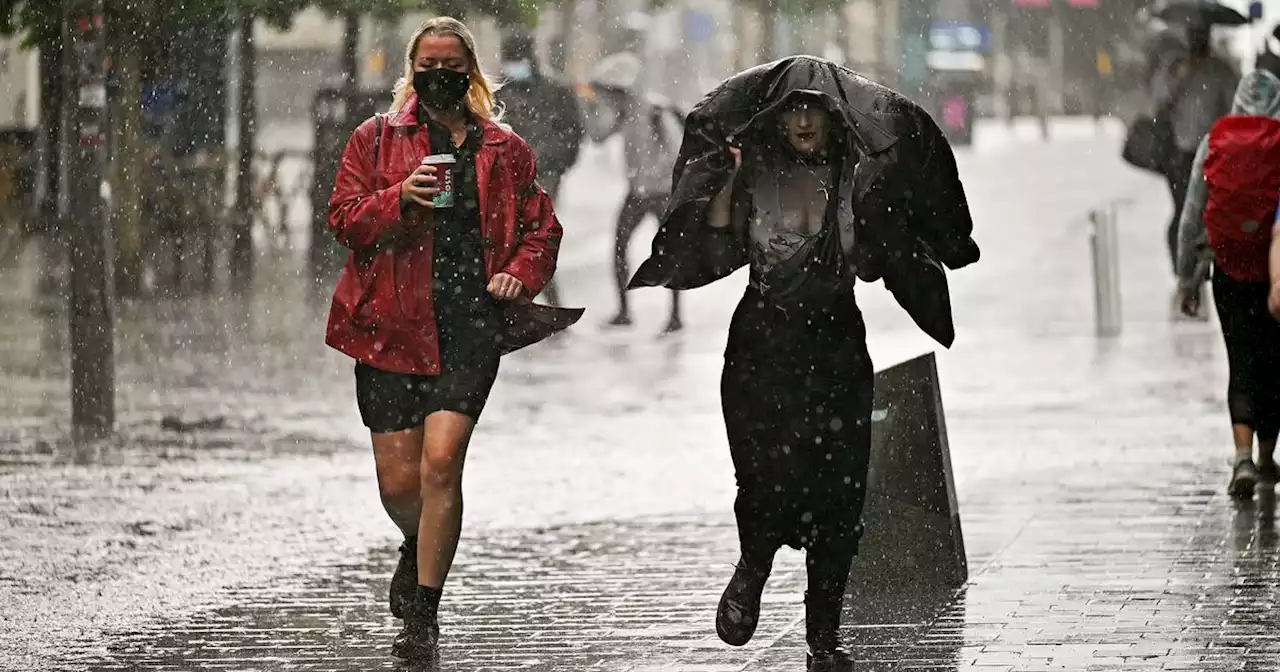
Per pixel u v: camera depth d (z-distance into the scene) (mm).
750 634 16750
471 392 17594
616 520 24828
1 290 59562
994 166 110500
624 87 50656
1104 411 33656
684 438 31938
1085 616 18516
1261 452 25500
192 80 60344
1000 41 150500
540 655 17641
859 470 16672
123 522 25062
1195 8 56125
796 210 16406
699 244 16750
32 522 25109
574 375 41156
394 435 18000
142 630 19062
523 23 61031
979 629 18109
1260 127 24453
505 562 22234
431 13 60406
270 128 90438
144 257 61062
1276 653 16891
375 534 24156
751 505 16609
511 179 17984
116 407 36250
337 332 17938
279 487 27719
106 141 33688
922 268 16625
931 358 20234
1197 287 26359
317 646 18297
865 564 20125
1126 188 94375
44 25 48688
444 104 17766
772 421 16531
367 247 17750
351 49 59781
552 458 30000
